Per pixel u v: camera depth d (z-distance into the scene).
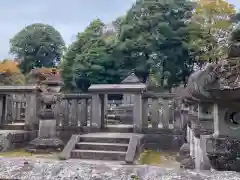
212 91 2.92
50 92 10.66
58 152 10.12
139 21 22.59
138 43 22.20
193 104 5.05
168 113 11.22
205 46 19.69
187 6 23.17
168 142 10.94
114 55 23.28
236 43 2.93
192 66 23.48
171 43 22.50
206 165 3.53
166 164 8.23
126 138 9.46
